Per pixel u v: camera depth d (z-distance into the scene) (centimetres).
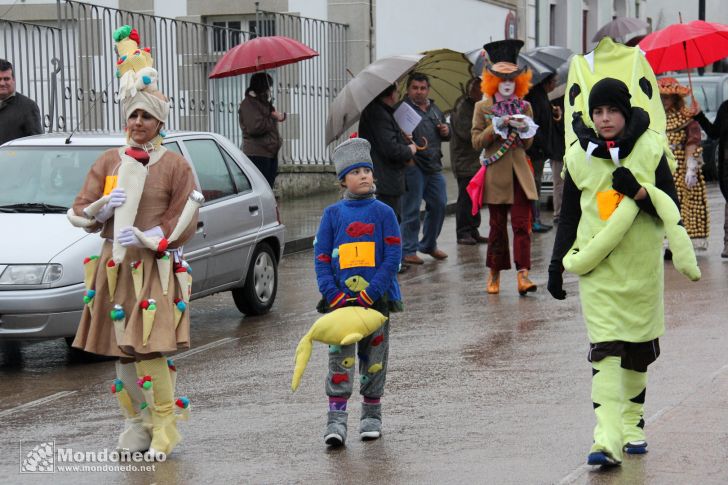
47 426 1170
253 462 1008
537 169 2667
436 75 2384
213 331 1670
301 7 3691
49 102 2544
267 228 1811
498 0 4734
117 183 1023
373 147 2050
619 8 6412
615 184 937
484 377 1292
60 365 1484
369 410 1077
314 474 966
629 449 977
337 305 1048
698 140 2198
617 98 945
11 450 1081
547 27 5388
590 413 1123
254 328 1686
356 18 3662
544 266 2188
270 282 1827
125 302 1025
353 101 1992
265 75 2662
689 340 1440
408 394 1229
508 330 1567
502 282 2020
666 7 6831
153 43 3294
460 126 2492
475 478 936
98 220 1036
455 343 1491
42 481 975
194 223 1041
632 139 942
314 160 3581
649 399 1160
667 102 2216
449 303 1811
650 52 2167
